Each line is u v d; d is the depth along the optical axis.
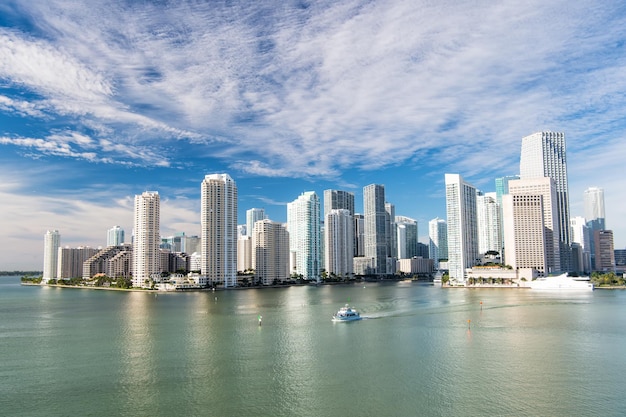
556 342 195.38
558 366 157.38
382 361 165.62
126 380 146.38
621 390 133.00
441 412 118.81
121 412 121.38
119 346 195.25
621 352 176.38
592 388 135.00
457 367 157.12
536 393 131.38
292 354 177.25
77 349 190.12
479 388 135.88
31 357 176.62
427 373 150.62
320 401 127.00
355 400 127.50
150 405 125.62
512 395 130.00
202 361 168.00
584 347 185.25
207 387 139.00
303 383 141.88
